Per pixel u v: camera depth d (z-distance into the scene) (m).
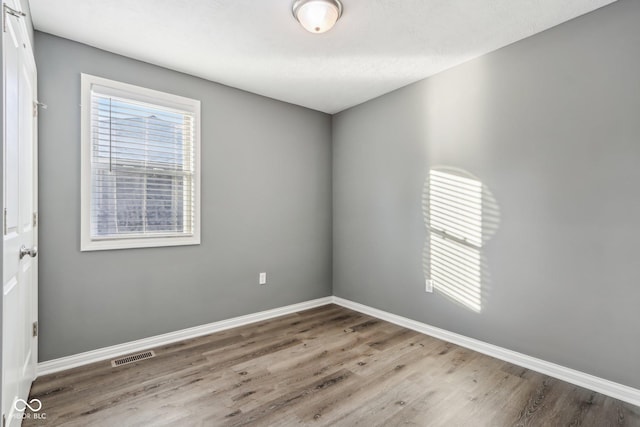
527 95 2.39
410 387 2.12
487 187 2.62
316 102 3.71
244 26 2.24
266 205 3.51
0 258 1.16
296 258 3.79
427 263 3.07
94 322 2.49
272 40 2.42
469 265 2.74
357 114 3.78
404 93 3.27
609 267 2.04
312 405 1.93
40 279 2.26
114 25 2.22
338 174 4.05
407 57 2.68
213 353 2.64
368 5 2.02
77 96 2.41
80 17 2.12
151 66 2.77
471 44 2.49
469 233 2.74
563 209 2.23
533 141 2.37
